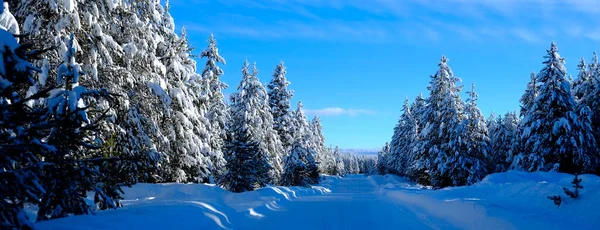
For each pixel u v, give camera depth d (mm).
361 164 173625
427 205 15234
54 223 6426
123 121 14461
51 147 5406
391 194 23953
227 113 32656
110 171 8586
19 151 4961
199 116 20375
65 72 7840
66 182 6605
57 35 11461
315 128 72125
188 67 21281
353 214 13695
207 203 11609
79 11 12656
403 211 14828
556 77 25953
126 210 8828
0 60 4645
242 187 20250
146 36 15891
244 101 34812
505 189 13477
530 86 34250
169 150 17641
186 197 14953
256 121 34000
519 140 32375
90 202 10750
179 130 17641
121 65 15039
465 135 29781
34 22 11461
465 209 11242
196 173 20453
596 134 27203
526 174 20141
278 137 39312
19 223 4855
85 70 12203
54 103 6527
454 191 16266
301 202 18516
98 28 12625
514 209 10000
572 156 24734
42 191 5301
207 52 31484
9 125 4988
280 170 36500
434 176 30609
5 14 9219
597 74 28406
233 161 20594
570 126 24297
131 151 13875
